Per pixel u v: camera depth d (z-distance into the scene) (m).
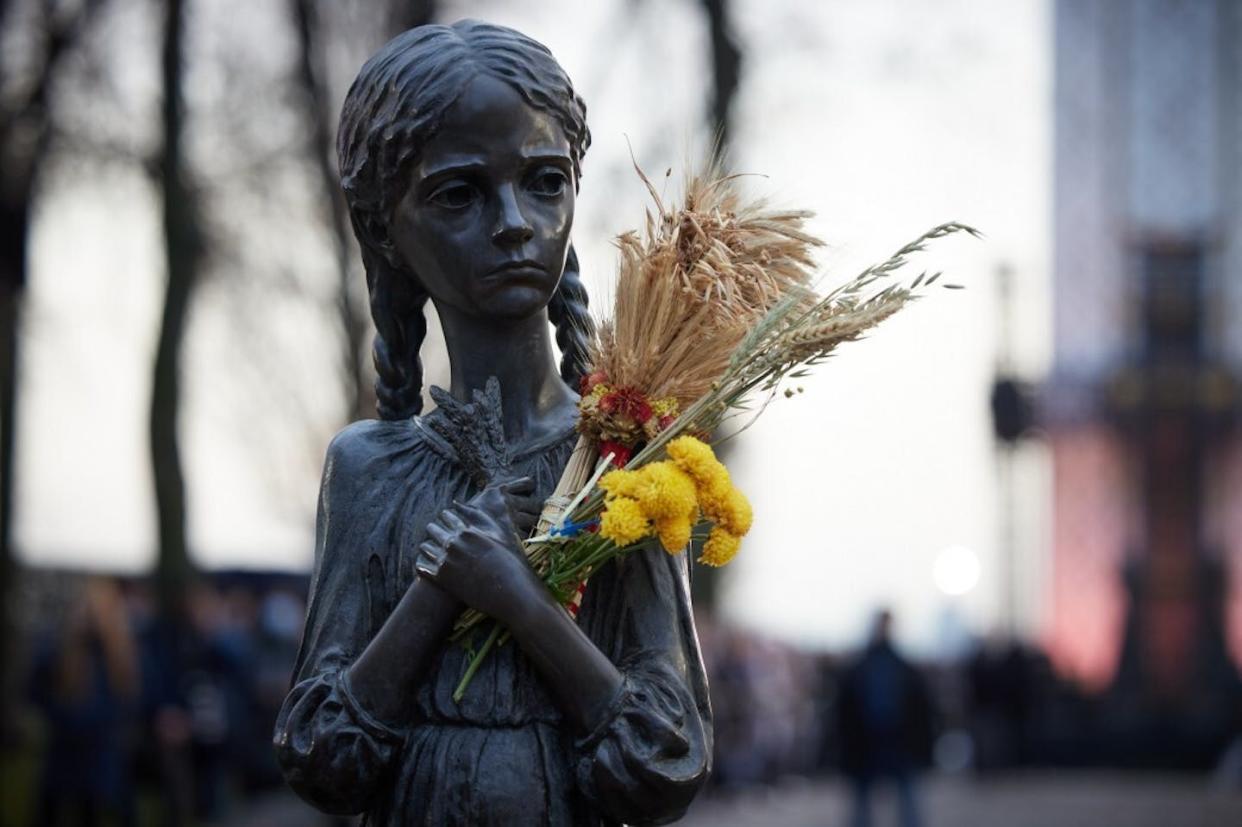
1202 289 32.56
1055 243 33.19
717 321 2.73
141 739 11.62
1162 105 32.66
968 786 24.64
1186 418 32.47
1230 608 31.98
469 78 2.65
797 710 23.44
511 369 2.77
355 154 2.75
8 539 16.12
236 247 16.52
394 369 2.93
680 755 2.58
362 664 2.60
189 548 16.20
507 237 2.65
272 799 16.84
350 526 2.74
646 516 2.61
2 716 14.71
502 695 2.62
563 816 2.60
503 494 2.64
